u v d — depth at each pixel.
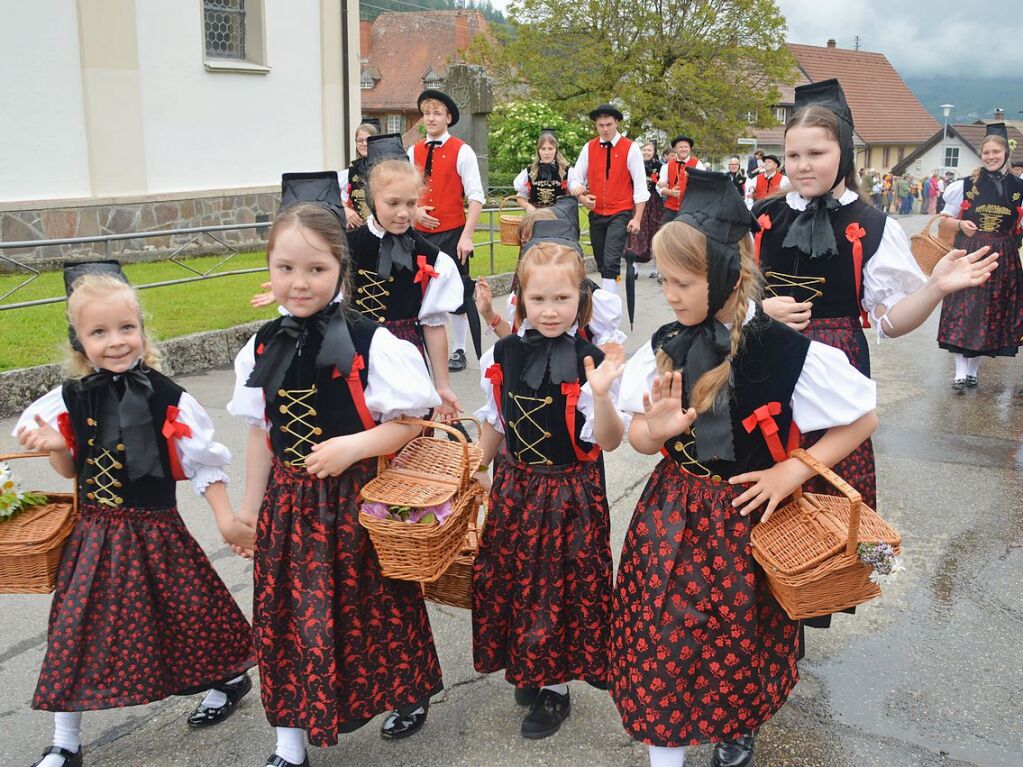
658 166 14.79
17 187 10.83
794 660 2.64
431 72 46.66
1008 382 7.48
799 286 3.65
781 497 2.50
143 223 12.09
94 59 11.31
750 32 31.94
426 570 2.53
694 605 2.50
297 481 2.69
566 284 2.83
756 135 49.47
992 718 3.07
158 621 2.84
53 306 8.70
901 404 6.82
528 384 2.88
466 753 2.91
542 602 2.88
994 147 6.84
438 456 2.86
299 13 13.87
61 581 2.81
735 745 2.80
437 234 6.94
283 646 2.68
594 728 3.03
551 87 32.44
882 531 2.37
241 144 13.32
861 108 59.38
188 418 2.85
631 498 4.95
